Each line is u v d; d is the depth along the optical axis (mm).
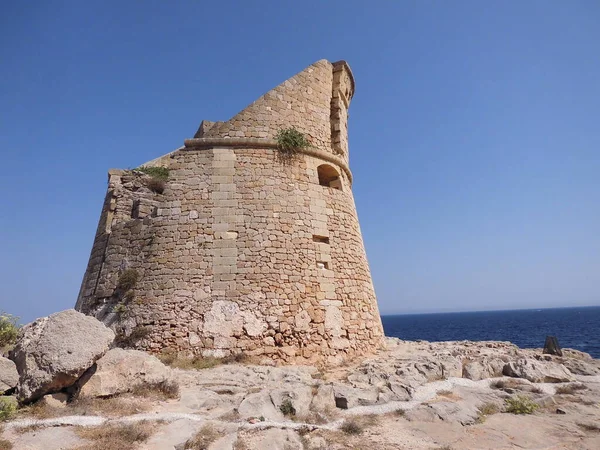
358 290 15617
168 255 13633
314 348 13312
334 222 15672
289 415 8234
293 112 16062
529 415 9188
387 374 10961
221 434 6953
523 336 63062
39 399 7602
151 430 6934
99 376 8203
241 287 13195
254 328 12781
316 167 16000
